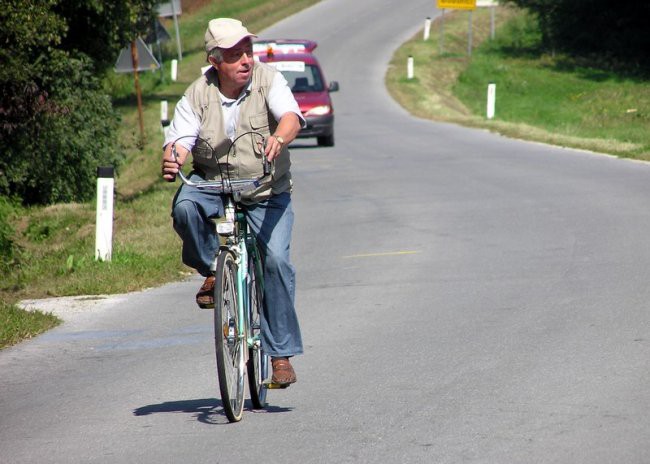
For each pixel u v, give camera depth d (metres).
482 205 52.56
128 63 94.69
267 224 20.70
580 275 34.03
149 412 21.39
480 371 23.12
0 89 64.56
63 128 68.69
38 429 20.64
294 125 19.89
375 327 28.44
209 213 20.30
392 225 48.06
